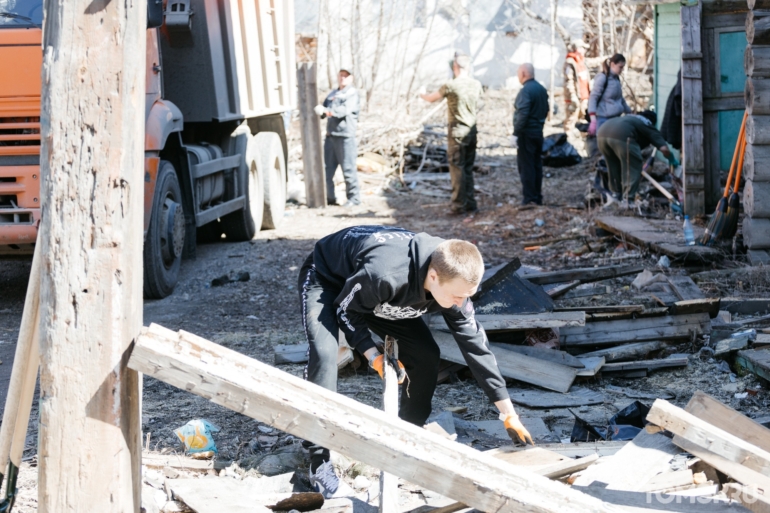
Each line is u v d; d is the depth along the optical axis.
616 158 10.02
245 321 6.74
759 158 7.08
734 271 6.85
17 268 8.56
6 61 6.45
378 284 2.92
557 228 9.83
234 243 9.99
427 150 14.66
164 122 7.17
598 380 4.98
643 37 19.73
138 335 2.36
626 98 17.03
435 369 3.48
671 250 7.29
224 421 4.31
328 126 12.20
